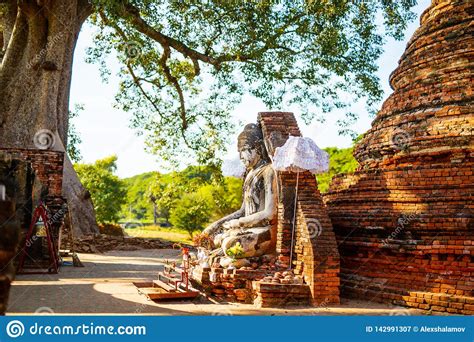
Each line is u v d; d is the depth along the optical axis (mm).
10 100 21156
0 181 10141
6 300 4711
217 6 22109
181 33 23891
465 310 8242
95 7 19203
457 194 9070
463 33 10523
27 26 22016
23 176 11836
